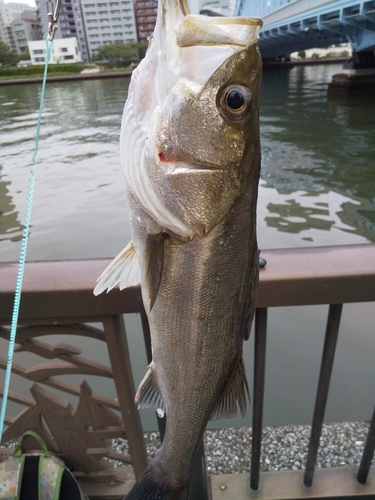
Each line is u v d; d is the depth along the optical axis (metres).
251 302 0.29
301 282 0.30
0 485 0.38
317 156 2.81
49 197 2.33
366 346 0.92
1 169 2.96
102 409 0.39
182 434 0.31
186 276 0.27
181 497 0.32
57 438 0.40
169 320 0.28
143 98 0.25
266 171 2.55
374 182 2.26
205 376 0.29
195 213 0.25
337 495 0.42
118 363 0.35
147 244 0.26
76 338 0.97
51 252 1.73
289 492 0.43
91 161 3.05
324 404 0.37
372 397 0.76
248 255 0.27
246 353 0.92
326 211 1.90
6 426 0.41
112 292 0.31
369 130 3.46
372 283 0.30
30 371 0.37
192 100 0.24
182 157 0.24
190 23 0.23
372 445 0.39
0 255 1.73
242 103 0.24
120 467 0.45
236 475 0.45
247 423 0.66
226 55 0.23
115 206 2.15
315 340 0.96
